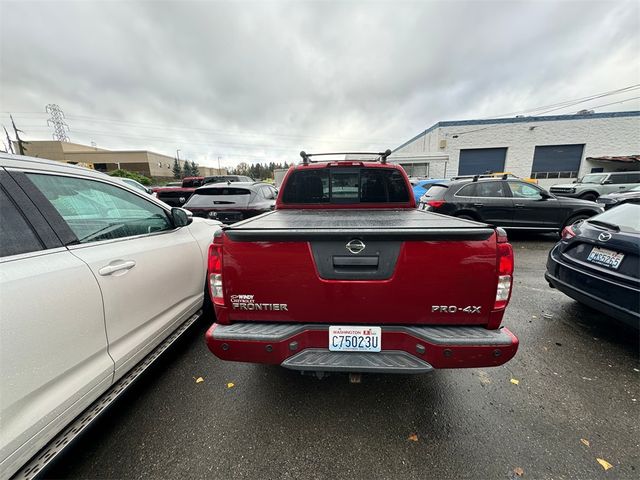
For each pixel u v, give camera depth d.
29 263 1.38
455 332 1.58
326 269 1.61
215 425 1.87
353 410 1.98
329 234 1.54
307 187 3.26
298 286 1.63
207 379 2.33
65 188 1.77
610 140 20.58
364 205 3.25
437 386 2.21
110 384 1.75
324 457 1.64
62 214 1.68
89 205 1.89
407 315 1.62
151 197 2.50
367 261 1.58
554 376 2.32
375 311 1.63
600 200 9.26
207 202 6.31
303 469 1.58
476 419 1.89
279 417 1.93
